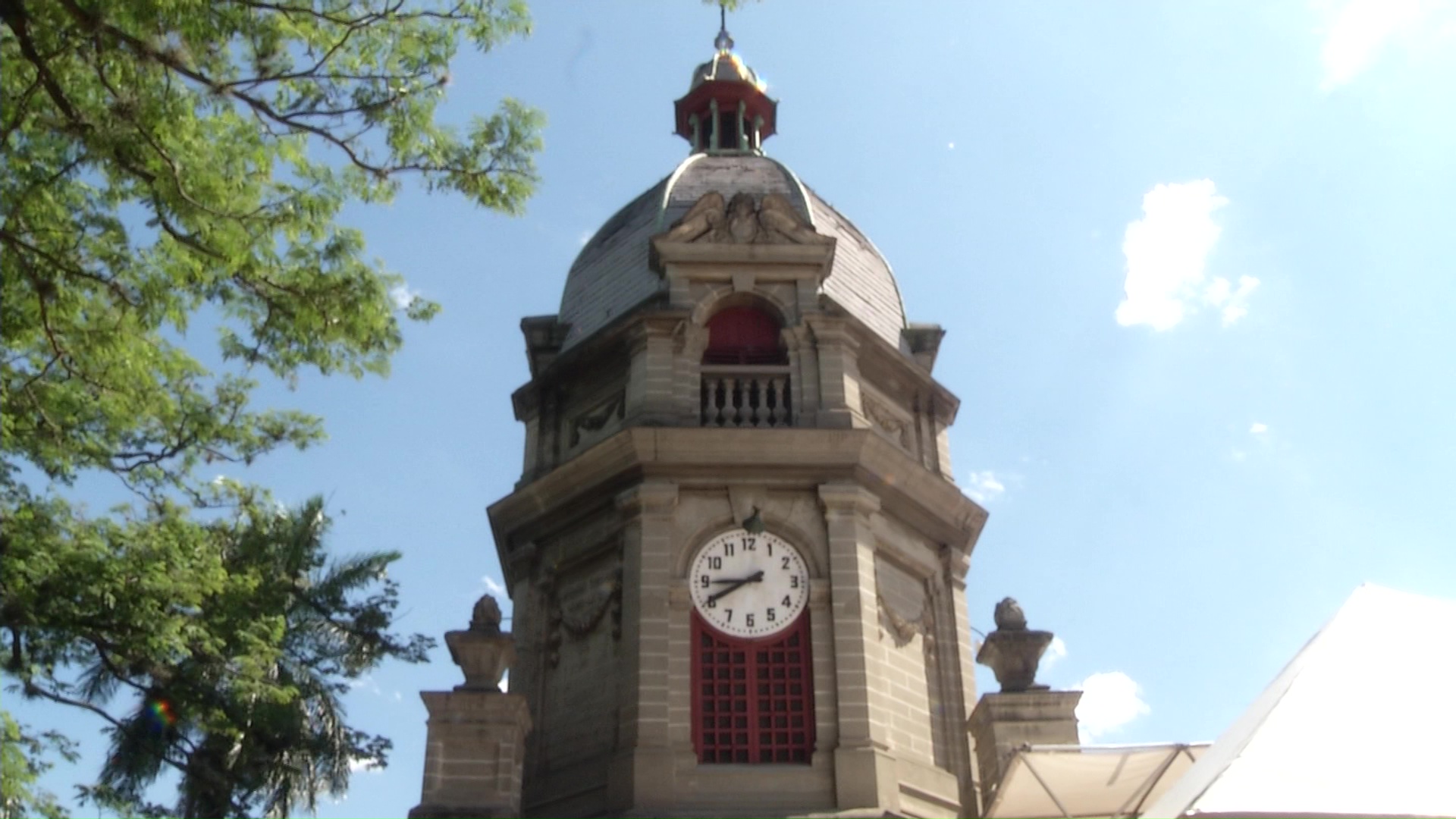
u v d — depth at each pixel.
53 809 18.28
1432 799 10.33
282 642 27.77
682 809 21.31
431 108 16.42
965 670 25.22
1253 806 10.32
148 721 25.27
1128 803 19.33
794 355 26.19
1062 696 22.84
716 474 24.50
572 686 24.14
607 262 30.47
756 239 27.30
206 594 22.42
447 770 21.23
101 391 18.42
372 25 16.06
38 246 16.81
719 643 23.27
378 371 18.12
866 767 21.75
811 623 23.31
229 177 16.58
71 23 14.88
